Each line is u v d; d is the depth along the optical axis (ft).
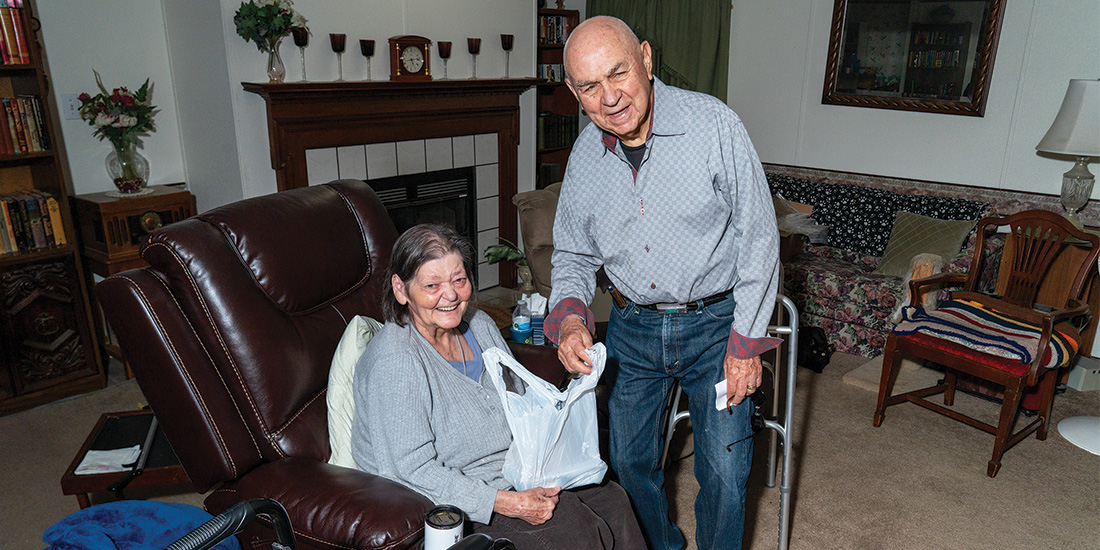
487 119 14.20
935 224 12.12
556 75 17.22
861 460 8.73
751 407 5.25
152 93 11.48
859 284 11.89
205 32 10.56
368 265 6.19
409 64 12.29
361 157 12.14
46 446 8.86
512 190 15.12
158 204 10.61
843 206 13.52
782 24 15.03
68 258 9.97
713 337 5.15
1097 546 7.09
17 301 9.60
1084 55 11.76
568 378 6.40
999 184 13.04
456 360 5.06
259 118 10.86
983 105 12.86
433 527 3.76
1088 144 10.68
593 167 5.13
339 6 11.35
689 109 4.63
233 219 5.25
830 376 11.28
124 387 10.61
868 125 14.37
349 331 5.32
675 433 8.76
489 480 4.85
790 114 15.39
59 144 10.71
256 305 5.08
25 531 7.18
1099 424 9.55
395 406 4.53
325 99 11.26
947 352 8.85
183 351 4.75
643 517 6.14
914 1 13.24
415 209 13.42
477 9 13.58
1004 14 12.37
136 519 5.21
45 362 10.00
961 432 9.49
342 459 5.07
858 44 14.08
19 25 9.29
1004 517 7.59
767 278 4.64
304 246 5.57
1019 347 8.25
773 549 6.99
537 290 10.80
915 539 7.20
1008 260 10.64
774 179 14.70
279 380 5.04
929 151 13.73
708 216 4.76
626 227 5.02
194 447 4.83
